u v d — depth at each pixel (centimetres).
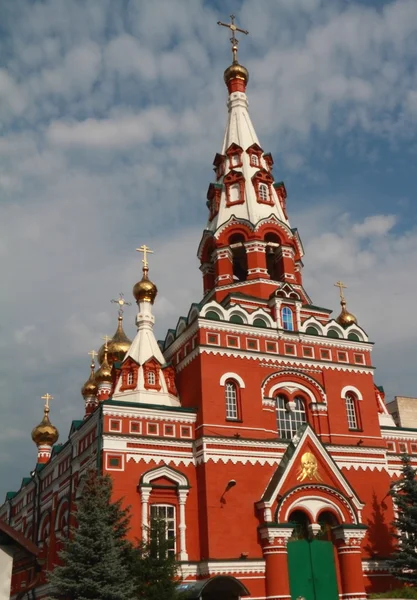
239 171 4941
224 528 3447
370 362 4306
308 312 4425
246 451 3672
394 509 3988
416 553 3584
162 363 4122
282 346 4053
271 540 3434
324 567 3556
